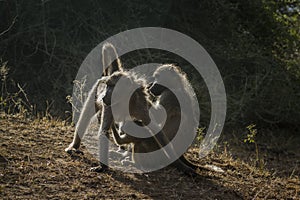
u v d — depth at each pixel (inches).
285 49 1456.7
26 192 545.6
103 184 598.2
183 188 635.5
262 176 764.6
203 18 1429.6
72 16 1302.9
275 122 1269.7
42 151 665.6
